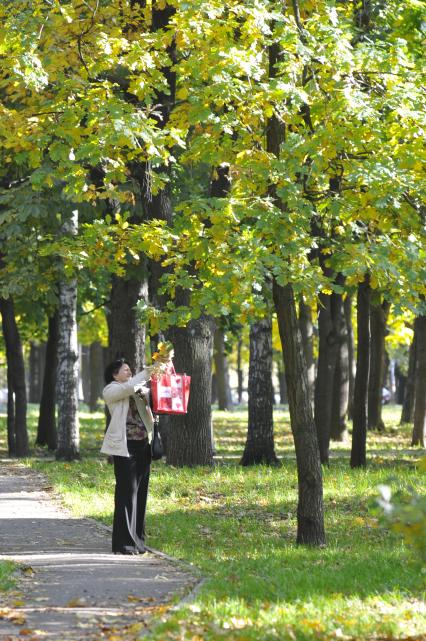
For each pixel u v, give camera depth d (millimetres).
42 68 15180
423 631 9453
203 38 15367
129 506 14328
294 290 14500
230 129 14961
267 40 15336
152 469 26016
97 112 14867
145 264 28094
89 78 16750
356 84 15906
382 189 15172
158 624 9398
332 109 15266
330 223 17516
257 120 15281
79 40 15711
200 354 26719
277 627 9359
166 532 16672
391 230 16719
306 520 15742
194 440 26609
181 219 15227
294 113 15508
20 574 12125
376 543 16156
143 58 15578
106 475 25531
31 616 9883
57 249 16922
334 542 16078
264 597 10969
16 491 22453
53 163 26047
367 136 15547
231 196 15312
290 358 15781
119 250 16203
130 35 17031
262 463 28141
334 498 21078
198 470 25609
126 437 14445
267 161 14961
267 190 15602
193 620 9562
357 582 12055
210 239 14938
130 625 9359
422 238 16078
